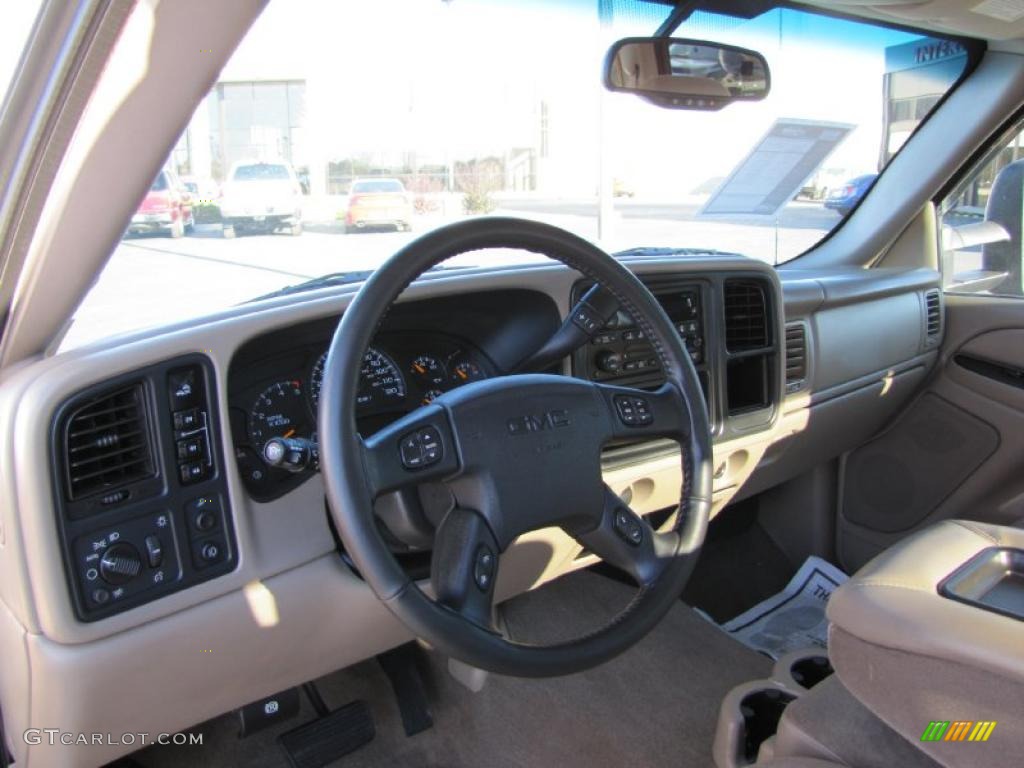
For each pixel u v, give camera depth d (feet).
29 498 3.74
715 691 6.72
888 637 3.05
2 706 4.71
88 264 3.85
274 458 3.51
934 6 7.05
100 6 2.84
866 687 3.23
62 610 3.85
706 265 6.37
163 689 4.34
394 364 5.29
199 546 4.21
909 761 3.32
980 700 2.84
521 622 7.54
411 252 3.51
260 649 4.59
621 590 8.07
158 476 4.07
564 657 3.44
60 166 3.33
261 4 2.94
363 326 3.33
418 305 5.14
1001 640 2.83
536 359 4.55
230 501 4.30
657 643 7.34
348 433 3.19
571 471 3.73
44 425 3.73
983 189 8.98
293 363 4.76
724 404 6.61
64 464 3.80
